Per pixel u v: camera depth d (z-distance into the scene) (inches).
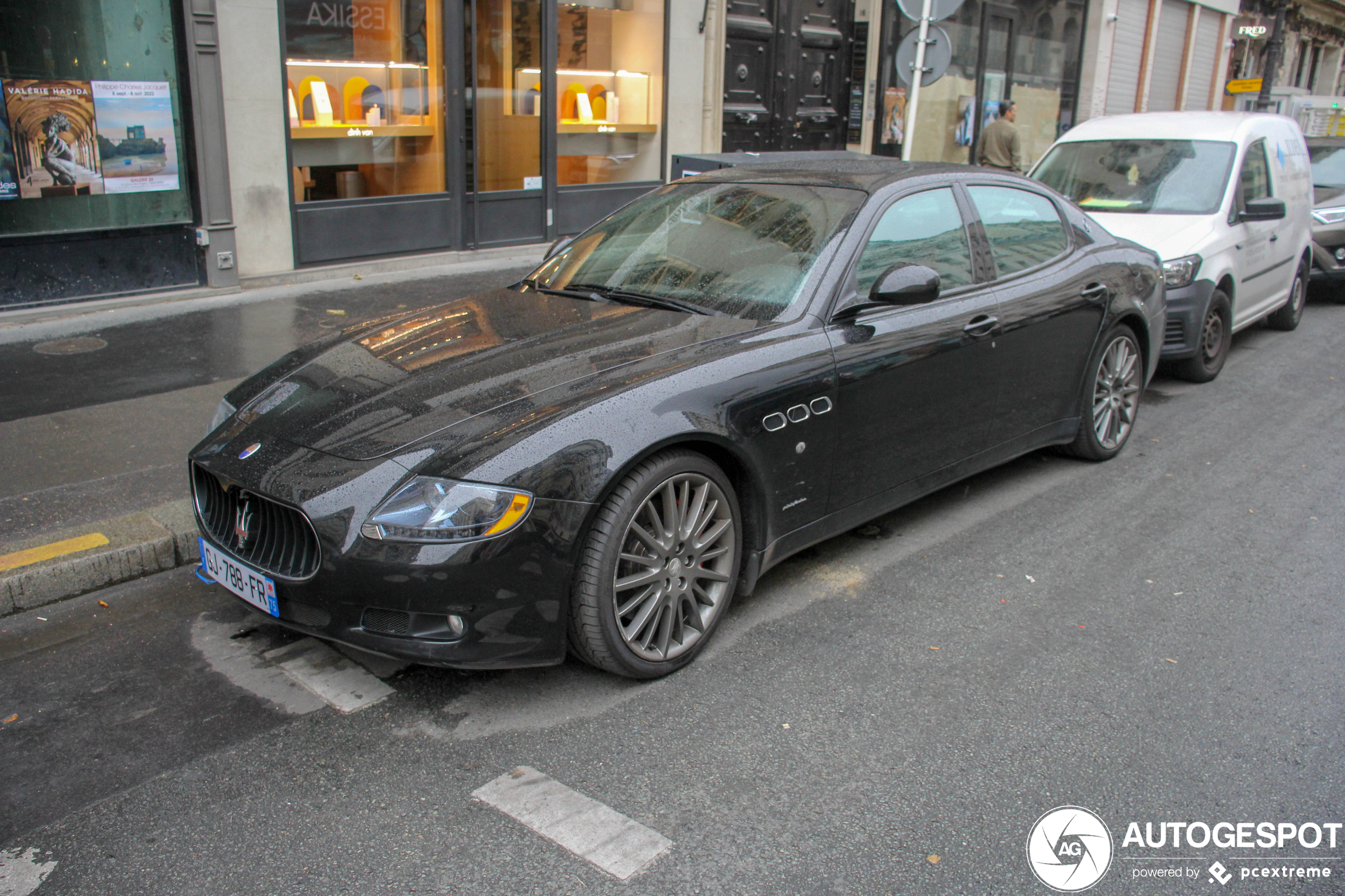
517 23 379.2
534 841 98.9
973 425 173.5
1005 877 95.3
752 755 113.9
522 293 166.6
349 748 114.3
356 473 114.9
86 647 136.6
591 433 117.0
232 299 308.8
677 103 446.6
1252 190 305.9
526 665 117.7
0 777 108.5
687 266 158.9
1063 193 305.1
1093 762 113.7
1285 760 114.9
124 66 286.8
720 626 144.6
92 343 262.2
